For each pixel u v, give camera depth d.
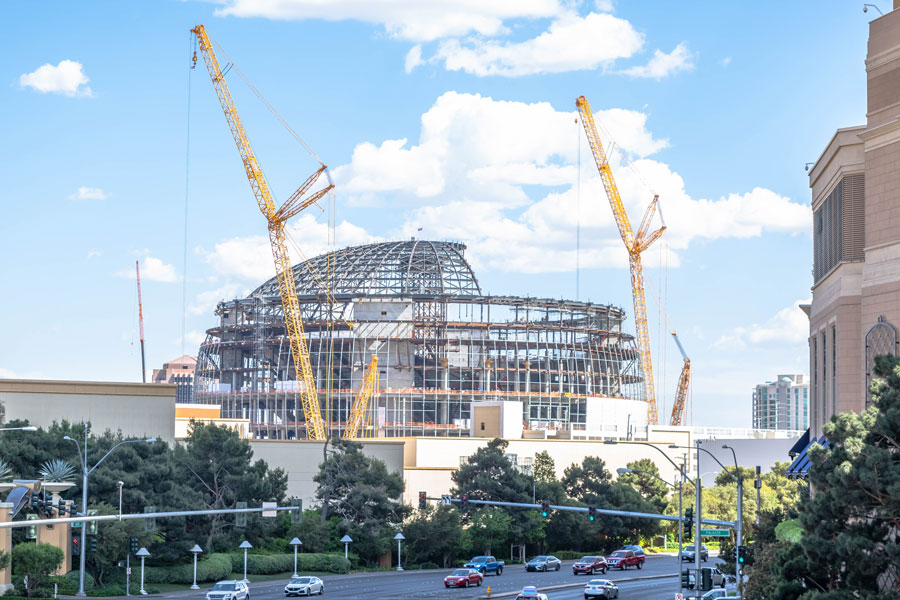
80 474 98.06
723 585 94.06
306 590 90.62
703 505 156.38
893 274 58.97
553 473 161.00
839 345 64.00
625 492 159.50
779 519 72.88
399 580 111.25
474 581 104.44
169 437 127.69
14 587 83.31
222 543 112.31
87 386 125.38
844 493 45.34
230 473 116.00
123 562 98.81
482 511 141.38
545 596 89.69
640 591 101.19
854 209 64.19
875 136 60.69
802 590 50.22
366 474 130.50
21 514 86.25
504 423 193.88
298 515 71.81
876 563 45.12
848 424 47.00
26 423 111.19
